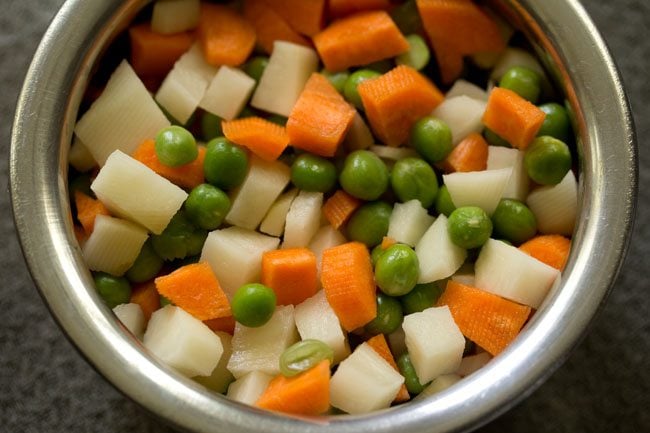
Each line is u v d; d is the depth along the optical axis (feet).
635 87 1.03
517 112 0.93
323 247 0.95
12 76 1.02
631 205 0.88
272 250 0.93
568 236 0.95
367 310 0.92
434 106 0.97
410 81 0.95
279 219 0.95
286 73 0.97
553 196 0.94
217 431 0.82
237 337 0.92
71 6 0.89
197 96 0.96
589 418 0.98
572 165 0.95
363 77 0.96
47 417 0.97
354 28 0.97
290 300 0.93
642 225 1.01
